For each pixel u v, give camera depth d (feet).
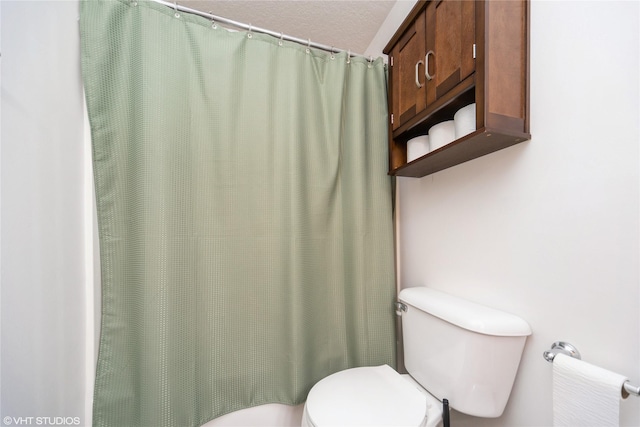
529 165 2.25
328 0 3.90
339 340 3.59
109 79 2.70
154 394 2.66
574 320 1.93
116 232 2.75
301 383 3.24
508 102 2.14
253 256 3.28
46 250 2.21
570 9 1.96
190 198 3.02
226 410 3.13
